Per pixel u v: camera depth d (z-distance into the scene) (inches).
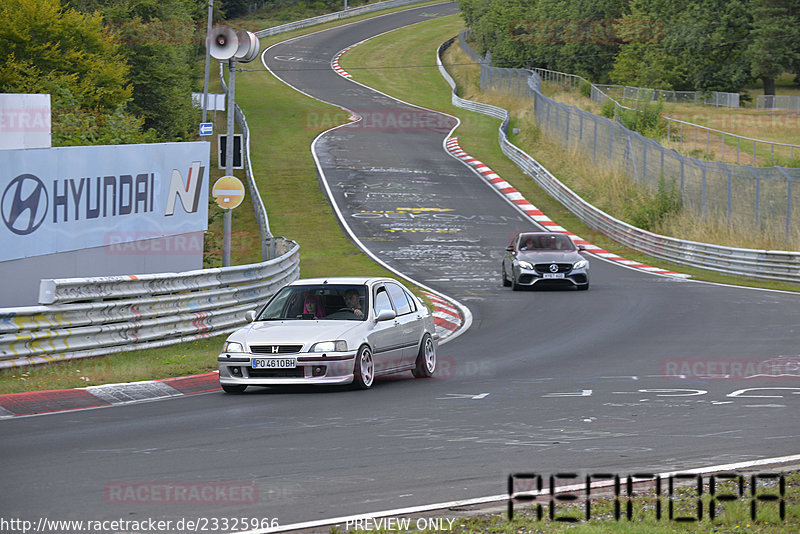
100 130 2025.1
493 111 5605.3
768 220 2474.2
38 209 1211.9
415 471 560.1
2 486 527.5
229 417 762.8
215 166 3986.2
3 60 2893.7
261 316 973.2
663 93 5930.1
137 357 1130.0
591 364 1079.0
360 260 2532.0
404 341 984.9
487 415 758.5
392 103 6141.7
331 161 4180.6
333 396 875.4
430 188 3698.3
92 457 605.6
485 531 429.7
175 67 4013.3
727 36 6102.4
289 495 505.0
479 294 1931.6
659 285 2081.7
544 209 3403.1
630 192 3319.4
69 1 3732.8
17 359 1014.4
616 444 635.5
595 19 6875.0
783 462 570.6
